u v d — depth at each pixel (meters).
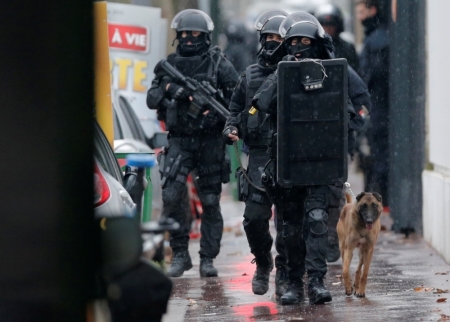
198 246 43.81
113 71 43.19
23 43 12.80
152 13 44.00
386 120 47.09
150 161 25.16
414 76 42.56
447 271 31.83
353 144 35.81
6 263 12.92
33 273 13.03
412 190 42.72
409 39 42.91
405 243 40.22
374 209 26.94
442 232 35.28
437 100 38.28
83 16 13.11
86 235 13.45
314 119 24.94
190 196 45.62
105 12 26.61
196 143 33.19
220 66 33.19
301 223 26.09
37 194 13.02
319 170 25.08
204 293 29.28
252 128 27.67
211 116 32.75
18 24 12.77
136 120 42.16
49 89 12.97
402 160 42.84
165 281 14.89
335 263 36.00
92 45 13.26
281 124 24.94
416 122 42.50
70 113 13.12
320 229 25.39
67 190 13.19
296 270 26.33
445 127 36.44
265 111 25.56
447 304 25.17
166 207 33.34
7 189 12.88
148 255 15.88
